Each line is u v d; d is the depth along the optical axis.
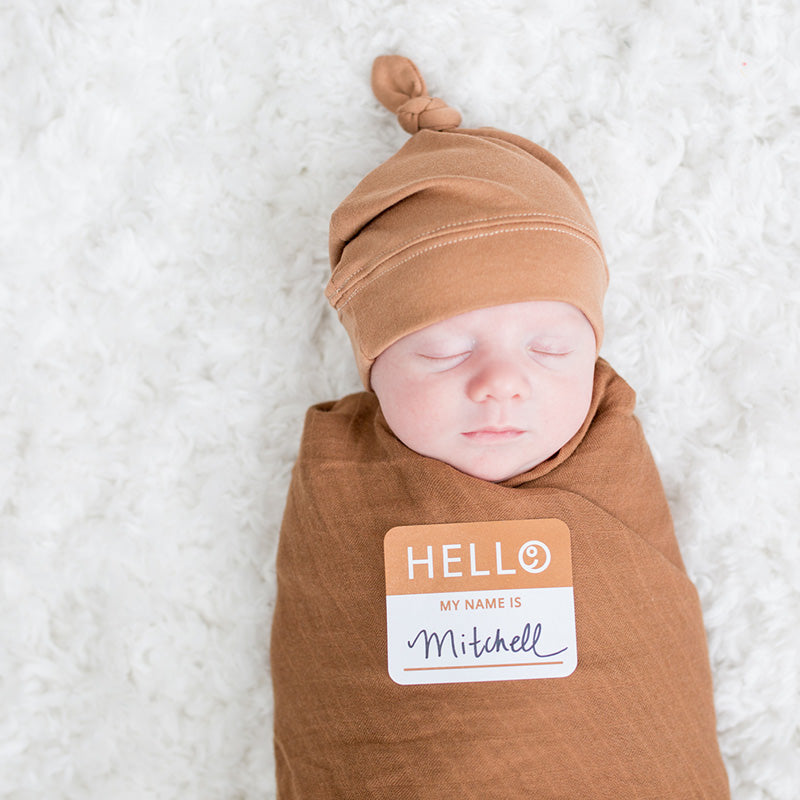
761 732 1.28
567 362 1.11
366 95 1.44
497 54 1.42
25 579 1.37
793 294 1.36
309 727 1.10
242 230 1.43
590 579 1.07
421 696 1.04
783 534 1.33
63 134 1.42
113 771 1.33
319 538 1.14
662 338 1.38
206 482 1.39
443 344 1.08
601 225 1.40
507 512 1.08
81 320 1.42
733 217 1.39
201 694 1.35
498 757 1.01
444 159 1.16
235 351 1.41
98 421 1.41
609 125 1.40
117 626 1.36
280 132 1.44
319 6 1.44
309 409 1.30
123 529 1.38
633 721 1.04
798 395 1.35
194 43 1.45
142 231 1.42
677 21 1.40
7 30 1.43
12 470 1.40
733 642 1.31
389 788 1.03
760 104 1.39
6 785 1.31
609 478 1.14
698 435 1.38
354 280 1.14
